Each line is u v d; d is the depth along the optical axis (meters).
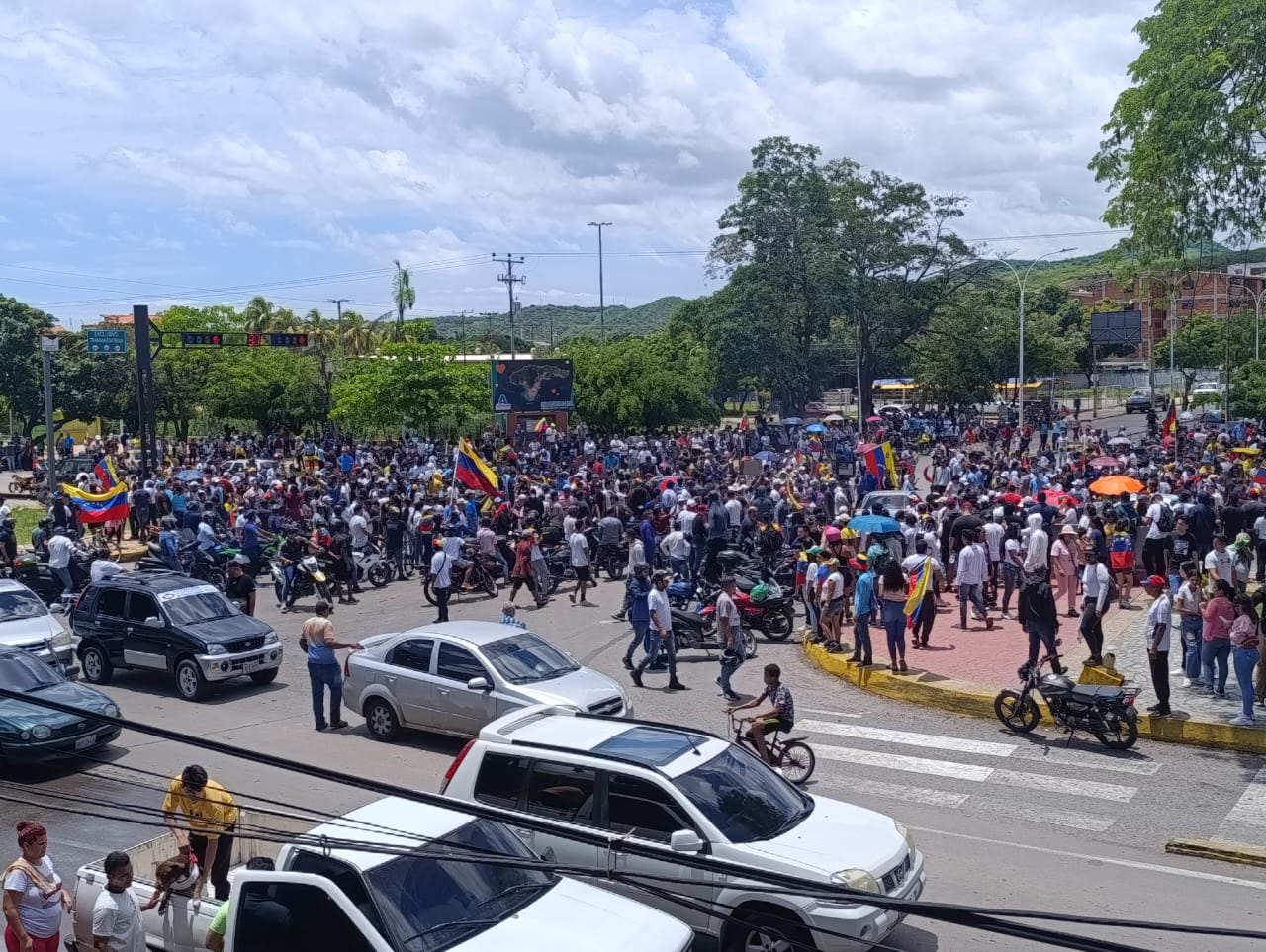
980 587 20.61
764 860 8.10
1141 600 22.67
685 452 47.94
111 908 7.43
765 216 72.62
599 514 31.42
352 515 27.31
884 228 74.44
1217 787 12.59
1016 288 118.19
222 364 70.06
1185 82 17.59
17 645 16.38
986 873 10.12
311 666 15.14
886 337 78.75
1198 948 8.55
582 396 64.00
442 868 7.18
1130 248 19.44
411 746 14.41
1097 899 9.53
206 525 26.39
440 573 21.45
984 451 55.16
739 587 20.88
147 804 12.38
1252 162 17.48
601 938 6.75
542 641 14.71
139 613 17.67
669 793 8.55
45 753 13.01
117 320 105.25
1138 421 84.12
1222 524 24.17
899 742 14.46
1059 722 14.33
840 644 18.94
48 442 36.62
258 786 12.67
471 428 57.91
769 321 71.81
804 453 45.88
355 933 6.68
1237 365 68.38
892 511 27.02
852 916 7.80
